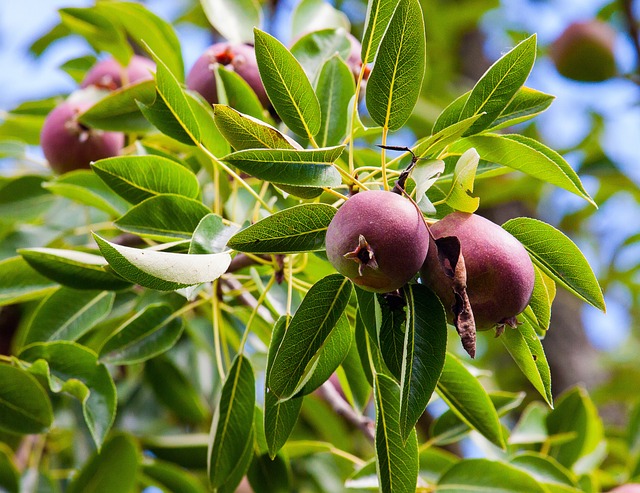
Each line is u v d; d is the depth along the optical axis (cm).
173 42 114
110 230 116
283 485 104
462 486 99
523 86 88
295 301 102
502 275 78
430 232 79
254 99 99
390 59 81
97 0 112
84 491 111
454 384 92
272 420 86
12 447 120
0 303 101
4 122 118
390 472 84
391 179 86
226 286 104
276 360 82
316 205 79
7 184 115
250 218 98
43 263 94
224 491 94
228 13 111
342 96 98
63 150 108
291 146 80
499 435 93
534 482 98
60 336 101
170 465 114
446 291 78
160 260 76
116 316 109
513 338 85
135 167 93
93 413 95
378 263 76
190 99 97
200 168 107
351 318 95
